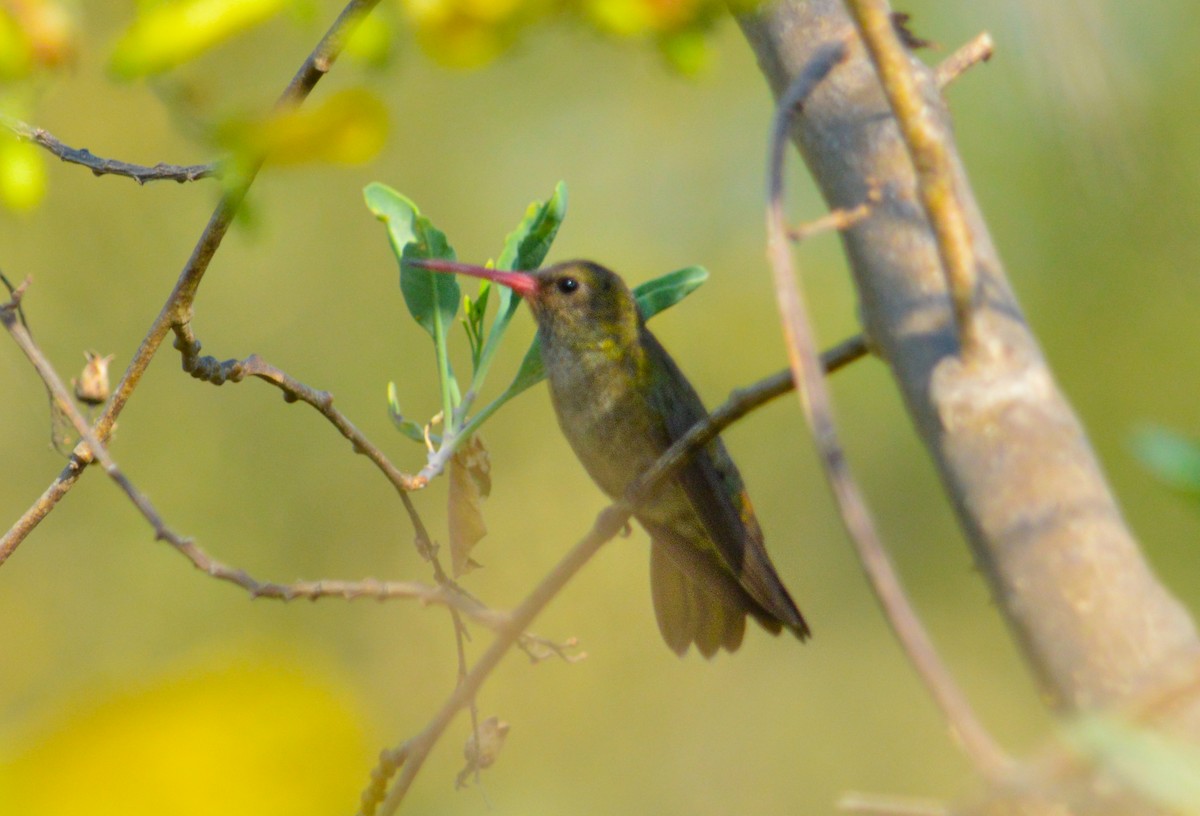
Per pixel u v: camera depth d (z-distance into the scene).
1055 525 2.22
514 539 13.98
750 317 15.80
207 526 12.92
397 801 3.51
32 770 2.58
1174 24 13.38
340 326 13.89
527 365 4.67
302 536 13.30
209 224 4.05
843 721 14.52
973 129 14.54
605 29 2.42
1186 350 14.69
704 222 15.61
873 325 2.66
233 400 13.32
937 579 15.97
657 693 13.56
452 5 2.33
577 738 13.03
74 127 11.75
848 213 2.41
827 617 15.71
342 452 13.55
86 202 12.20
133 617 12.18
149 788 2.66
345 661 12.72
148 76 2.34
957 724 1.91
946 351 2.48
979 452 2.32
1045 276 14.97
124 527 12.41
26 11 2.58
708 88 15.26
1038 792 1.82
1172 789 1.69
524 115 14.77
